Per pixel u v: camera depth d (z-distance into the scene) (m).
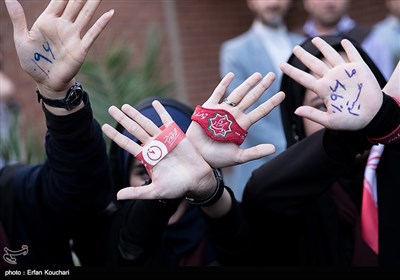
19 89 4.53
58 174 1.60
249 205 1.68
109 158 1.97
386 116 1.40
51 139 1.59
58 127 1.53
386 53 3.39
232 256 1.66
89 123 1.56
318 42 1.44
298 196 1.59
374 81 1.40
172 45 5.38
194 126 1.45
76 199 1.64
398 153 1.70
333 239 1.73
